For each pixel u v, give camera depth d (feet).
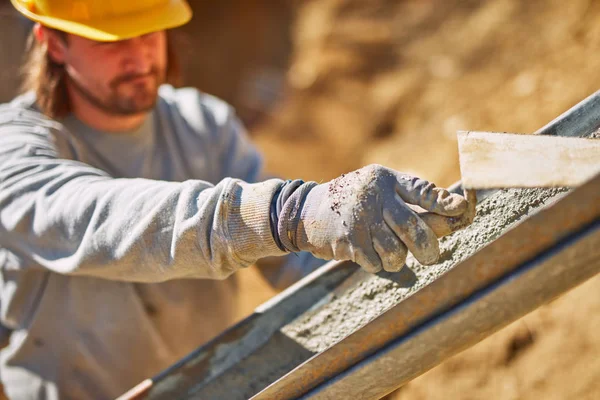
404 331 3.43
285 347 4.76
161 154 6.36
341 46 14.89
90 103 5.91
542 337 7.03
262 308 4.91
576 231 2.99
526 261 3.11
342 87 14.33
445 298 3.29
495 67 11.74
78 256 4.44
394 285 4.39
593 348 6.57
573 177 2.98
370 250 3.38
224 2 17.56
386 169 3.48
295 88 15.12
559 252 3.01
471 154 3.23
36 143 5.43
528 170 3.07
